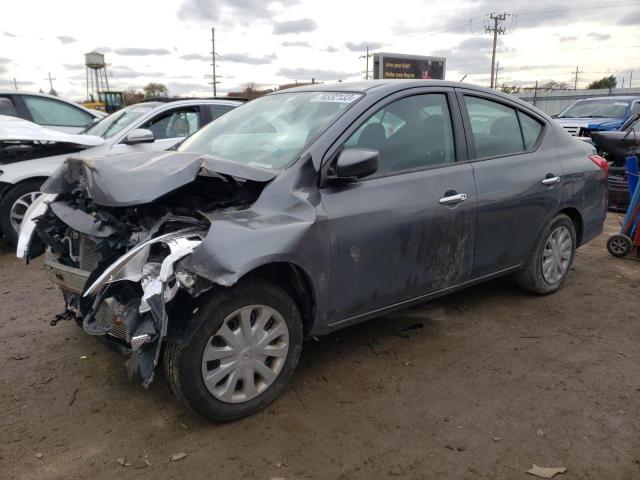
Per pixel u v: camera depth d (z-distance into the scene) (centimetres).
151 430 292
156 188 287
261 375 304
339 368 356
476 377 346
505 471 260
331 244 312
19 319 436
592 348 388
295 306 311
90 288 271
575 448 277
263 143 356
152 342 259
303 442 281
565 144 477
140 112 736
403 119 364
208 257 260
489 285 512
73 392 328
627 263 590
